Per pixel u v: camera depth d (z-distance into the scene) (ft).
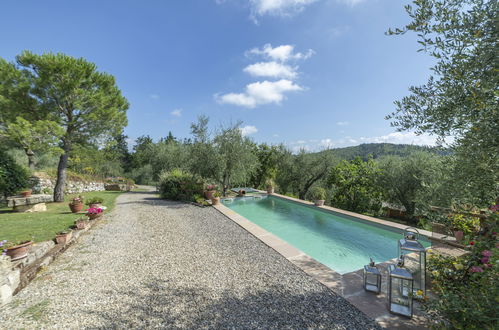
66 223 20.80
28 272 11.12
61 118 30.78
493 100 5.83
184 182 41.39
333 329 7.77
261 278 11.75
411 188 32.17
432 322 7.42
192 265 13.41
